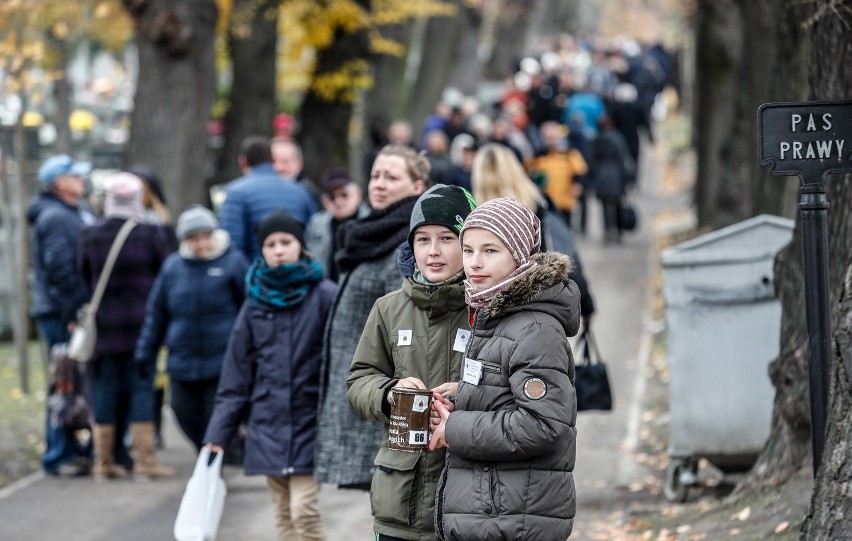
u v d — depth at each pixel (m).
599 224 44.62
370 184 11.38
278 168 19.19
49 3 30.53
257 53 39.38
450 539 8.02
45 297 18.64
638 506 14.16
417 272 9.21
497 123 36.38
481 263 7.99
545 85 55.47
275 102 40.00
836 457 8.30
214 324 15.73
